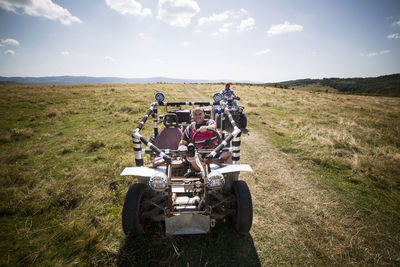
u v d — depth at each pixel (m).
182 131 4.52
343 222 2.95
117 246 2.47
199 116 3.50
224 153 3.37
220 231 2.75
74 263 2.24
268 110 11.55
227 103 7.39
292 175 4.31
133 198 2.42
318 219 3.01
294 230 2.79
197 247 2.50
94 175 4.06
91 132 6.89
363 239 2.64
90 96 15.53
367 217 3.06
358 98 23.19
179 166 2.96
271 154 5.38
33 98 13.81
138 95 16.53
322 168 4.62
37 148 5.49
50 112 9.59
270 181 4.07
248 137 6.71
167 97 15.45
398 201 3.44
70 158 4.92
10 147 5.58
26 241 2.52
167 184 2.31
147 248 2.46
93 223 2.83
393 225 2.90
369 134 7.00
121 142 5.86
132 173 2.44
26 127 7.54
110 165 4.47
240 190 2.56
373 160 4.86
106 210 3.08
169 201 2.36
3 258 2.28
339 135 6.62
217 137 3.19
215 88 26.75
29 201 3.22
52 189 3.52
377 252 2.45
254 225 2.87
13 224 2.79
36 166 4.50
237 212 2.52
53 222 2.84
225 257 2.37
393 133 7.29
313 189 3.79
